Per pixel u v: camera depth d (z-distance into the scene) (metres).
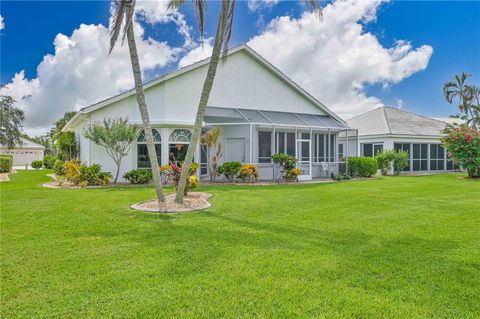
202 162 21.72
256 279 5.05
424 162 32.47
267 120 21.88
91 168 18.17
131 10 9.96
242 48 22.84
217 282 4.93
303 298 4.46
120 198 13.02
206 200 12.61
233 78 22.78
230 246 6.71
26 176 26.84
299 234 7.65
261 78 24.00
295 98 25.56
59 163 24.25
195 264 5.68
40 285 4.87
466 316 4.05
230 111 22.28
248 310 4.14
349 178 23.33
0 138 34.47
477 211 10.55
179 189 11.32
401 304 4.33
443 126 35.56
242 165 20.30
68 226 8.46
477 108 41.72
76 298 4.46
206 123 20.61
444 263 5.79
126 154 19.44
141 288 4.75
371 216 9.71
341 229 8.12
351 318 3.98
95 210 10.59
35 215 9.82
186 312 4.09
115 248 6.60
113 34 10.05
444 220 9.18
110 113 20.09
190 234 7.66
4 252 6.36
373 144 32.31
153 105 20.17
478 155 23.66
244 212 10.29
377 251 6.40
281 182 20.56
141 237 7.42
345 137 24.84
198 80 21.42
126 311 4.11
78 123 25.16
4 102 34.88
